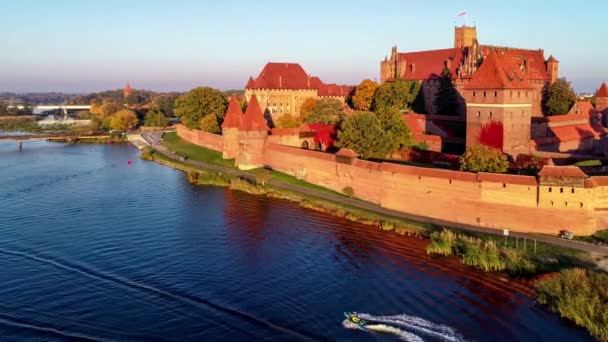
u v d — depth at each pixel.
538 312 48.88
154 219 78.75
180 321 48.53
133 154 148.75
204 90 163.50
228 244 67.62
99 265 61.50
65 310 50.88
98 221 78.19
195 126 161.62
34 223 77.62
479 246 60.97
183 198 91.06
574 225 64.06
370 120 98.31
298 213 80.25
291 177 103.38
